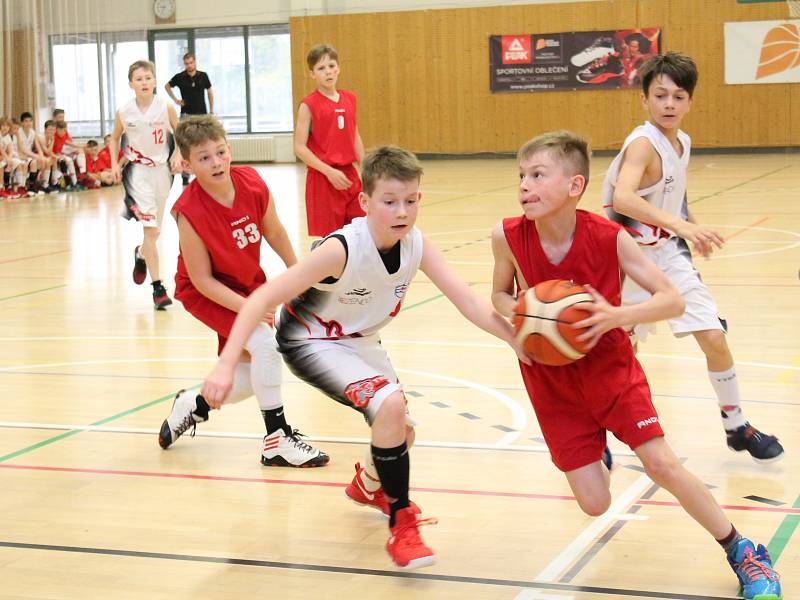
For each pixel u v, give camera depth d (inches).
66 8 851.4
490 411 179.6
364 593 108.1
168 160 298.7
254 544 123.4
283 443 154.1
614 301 110.3
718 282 303.4
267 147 903.1
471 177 705.0
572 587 107.7
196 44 899.4
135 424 177.9
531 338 105.0
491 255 369.1
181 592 109.3
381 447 115.1
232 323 155.2
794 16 768.9
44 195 699.4
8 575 114.5
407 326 257.1
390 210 113.3
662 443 106.1
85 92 864.9
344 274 117.5
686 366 207.2
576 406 111.0
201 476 150.4
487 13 834.8
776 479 141.3
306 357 123.8
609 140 821.9
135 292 321.7
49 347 241.9
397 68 860.6
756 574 103.2
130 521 132.0
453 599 105.9
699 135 802.8
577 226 109.2
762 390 186.2
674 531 123.1
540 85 830.5
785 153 785.6
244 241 155.6
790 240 381.4
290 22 872.3
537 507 133.0
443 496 138.0
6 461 158.4
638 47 801.6
